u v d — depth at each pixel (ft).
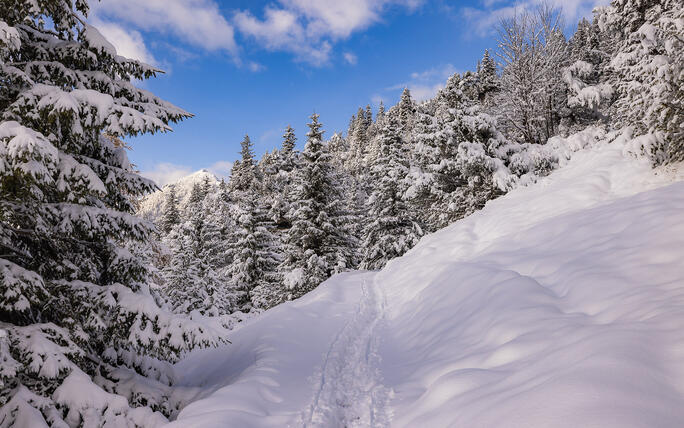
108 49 19.83
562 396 8.55
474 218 47.44
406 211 75.25
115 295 18.94
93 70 20.51
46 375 14.24
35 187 16.60
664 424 6.73
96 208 19.39
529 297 19.08
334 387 19.48
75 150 19.81
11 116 15.38
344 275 54.34
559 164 48.88
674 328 9.77
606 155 41.16
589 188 36.11
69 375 15.53
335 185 74.18
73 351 16.05
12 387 14.83
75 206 18.57
